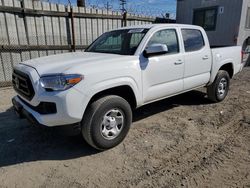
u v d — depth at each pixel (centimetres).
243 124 430
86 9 847
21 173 289
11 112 495
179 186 262
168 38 421
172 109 518
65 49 816
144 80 371
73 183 270
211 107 530
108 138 335
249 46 1181
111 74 322
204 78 502
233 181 269
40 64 323
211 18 1191
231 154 326
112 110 331
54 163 311
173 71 420
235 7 1079
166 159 316
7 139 376
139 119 460
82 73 295
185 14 1321
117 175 283
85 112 310
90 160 317
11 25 689
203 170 290
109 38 444
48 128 299
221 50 542
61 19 793
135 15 1022
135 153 332
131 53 373
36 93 293
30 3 715
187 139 373
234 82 805
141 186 263
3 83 689
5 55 687
